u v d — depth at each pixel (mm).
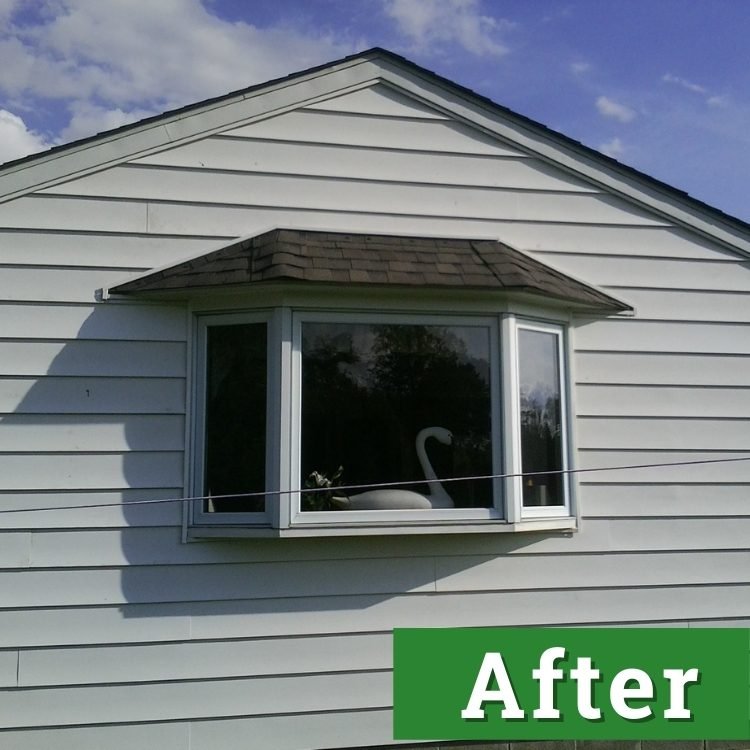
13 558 4586
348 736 4805
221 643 4730
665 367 5441
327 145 5180
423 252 5047
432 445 4863
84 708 4570
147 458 4766
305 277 4547
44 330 4738
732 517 5418
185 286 4664
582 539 5219
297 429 4688
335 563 4898
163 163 4969
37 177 4816
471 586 5043
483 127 5379
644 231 5531
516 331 5031
